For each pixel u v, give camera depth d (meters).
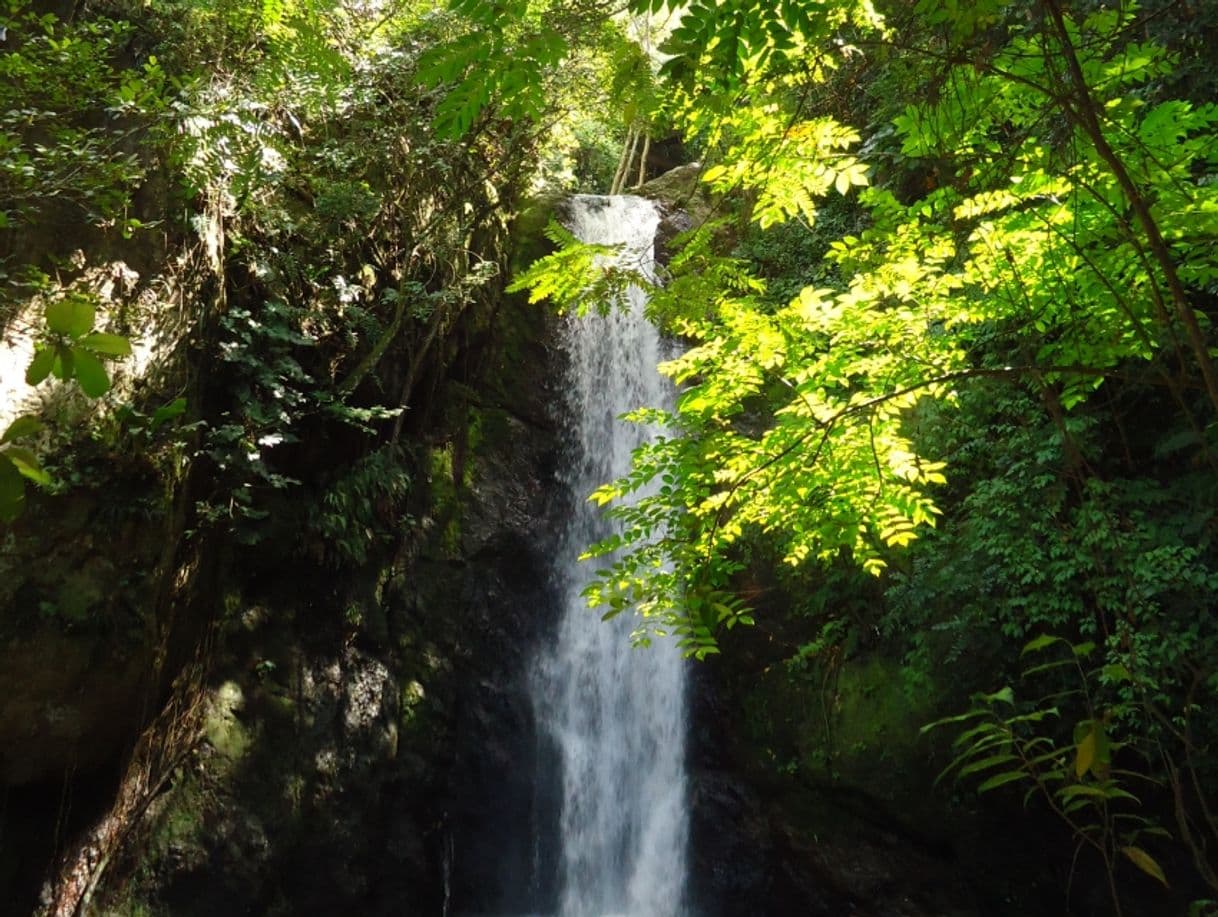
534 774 11.54
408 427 11.16
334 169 9.59
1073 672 8.53
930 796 9.37
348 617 9.85
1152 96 5.80
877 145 8.64
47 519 6.71
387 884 9.80
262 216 8.86
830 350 4.08
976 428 9.44
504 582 11.78
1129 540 7.73
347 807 9.35
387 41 9.92
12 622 6.57
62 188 6.68
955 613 9.14
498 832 11.14
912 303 4.46
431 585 11.11
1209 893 8.18
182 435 7.55
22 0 6.90
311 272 9.30
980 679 8.98
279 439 8.28
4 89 6.45
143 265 7.50
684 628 3.43
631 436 12.91
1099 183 3.23
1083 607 8.33
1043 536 8.52
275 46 7.68
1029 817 9.03
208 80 8.09
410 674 10.62
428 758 10.52
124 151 7.59
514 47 2.21
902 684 9.62
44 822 7.07
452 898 10.71
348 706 9.66
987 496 8.89
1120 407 8.69
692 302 3.68
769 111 3.33
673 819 11.16
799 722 10.33
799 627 10.62
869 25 3.34
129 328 7.29
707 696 11.18
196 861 7.87
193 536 8.04
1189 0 5.66
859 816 9.96
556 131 12.62
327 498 9.52
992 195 3.47
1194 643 7.51
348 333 9.64
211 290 8.23
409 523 10.79
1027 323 3.39
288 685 9.08
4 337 6.59
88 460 6.90
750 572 10.84
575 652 12.15
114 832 7.38
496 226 12.35
